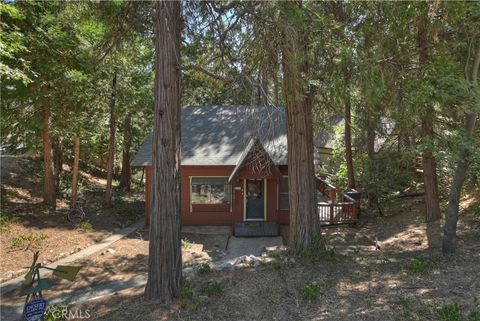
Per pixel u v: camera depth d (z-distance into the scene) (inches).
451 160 296.7
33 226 529.3
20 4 471.8
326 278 287.3
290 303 245.6
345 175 751.1
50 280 365.7
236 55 310.7
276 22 250.4
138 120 847.7
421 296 239.1
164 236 260.5
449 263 301.7
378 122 470.0
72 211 613.3
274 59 276.2
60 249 460.1
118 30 357.1
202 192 650.8
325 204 575.2
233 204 647.8
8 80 494.3
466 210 478.9
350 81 267.1
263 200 649.6
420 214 548.4
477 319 195.6
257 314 232.7
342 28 270.4
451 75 287.3
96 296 325.1
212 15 306.3
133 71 693.3
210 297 260.4
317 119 386.9
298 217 356.2
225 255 483.8
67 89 553.0
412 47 328.5
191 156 644.1
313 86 305.7
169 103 259.0
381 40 289.4
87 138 679.7
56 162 775.7
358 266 315.3
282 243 546.9
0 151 818.2
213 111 742.5
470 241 363.3
